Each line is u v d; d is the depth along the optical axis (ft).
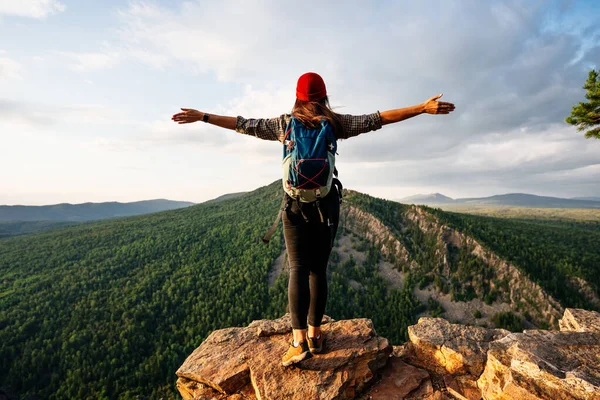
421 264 399.44
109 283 441.68
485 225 473.67
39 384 249.55
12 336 303.89
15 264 568.00
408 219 494.18
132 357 272.10
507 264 359.46
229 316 317.83
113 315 336.08
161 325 322.96
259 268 417.90
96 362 264.72
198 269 460.96
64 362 267.39
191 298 370.12
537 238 493.36
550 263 360.28
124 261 533.14
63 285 433.89
